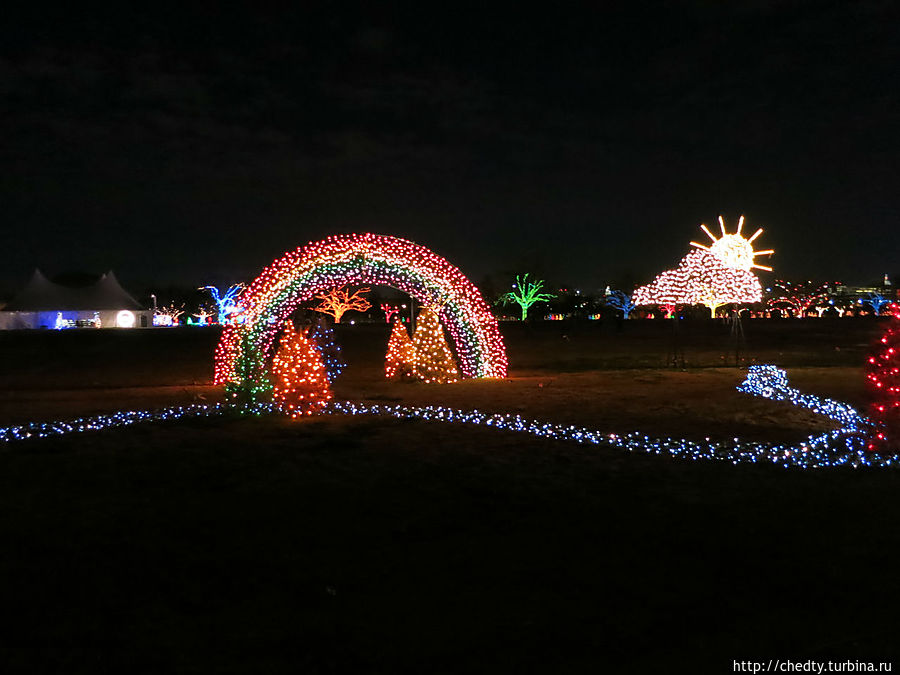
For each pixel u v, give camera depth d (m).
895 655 4.06
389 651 4.11
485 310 20.33
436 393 16.28
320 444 10.01
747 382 16.67
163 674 3.89
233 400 13.31
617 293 87.56
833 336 42.25
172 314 102.50
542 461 8.93
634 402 14.52
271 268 16.03
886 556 5.56
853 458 9.03
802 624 4.44
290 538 6.03
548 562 5.44
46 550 5.79
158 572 5.30
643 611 4.61
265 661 4.01
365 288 70.62
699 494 7.38
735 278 22.17
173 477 8.16
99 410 14.06
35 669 3.94
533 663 3.97
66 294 73.62
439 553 5.65
